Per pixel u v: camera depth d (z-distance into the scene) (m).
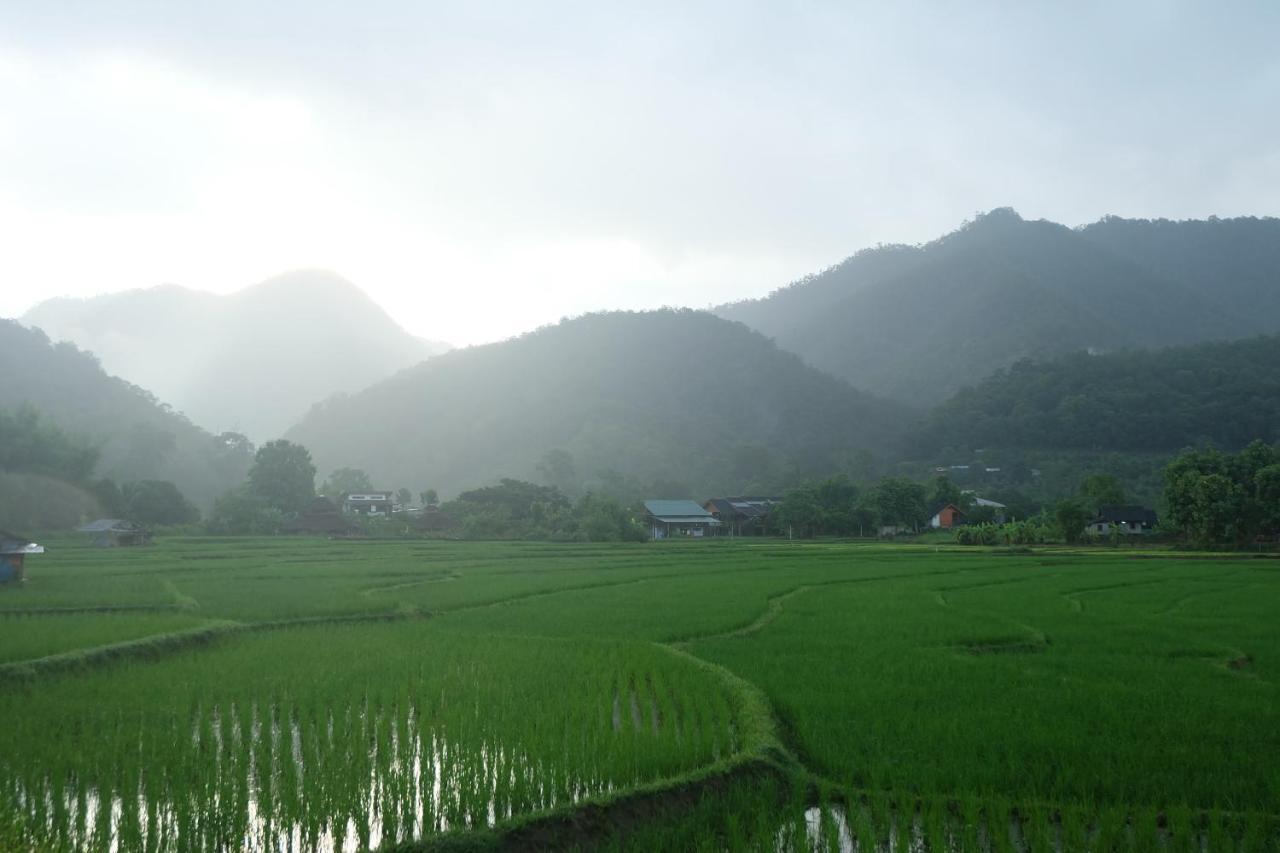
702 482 141.88
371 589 38.78
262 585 39.38
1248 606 33.56
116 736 15.73
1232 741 14.86
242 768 13.55
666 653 23.20
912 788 13.29
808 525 99.56
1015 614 31.08
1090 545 75.88
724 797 13.22
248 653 23.48
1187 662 22.09
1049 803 12.49
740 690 18.44
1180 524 71.81
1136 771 13.39
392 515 100.44
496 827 11.94
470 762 13.75
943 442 154.50
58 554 57.91
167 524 90.69
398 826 12.04
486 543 76.44
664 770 13.98
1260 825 11.65
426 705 17.38
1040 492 123.31
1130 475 125.19
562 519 87.62
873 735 15.39
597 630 27.88
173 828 11.85
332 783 13.02
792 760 14.58
